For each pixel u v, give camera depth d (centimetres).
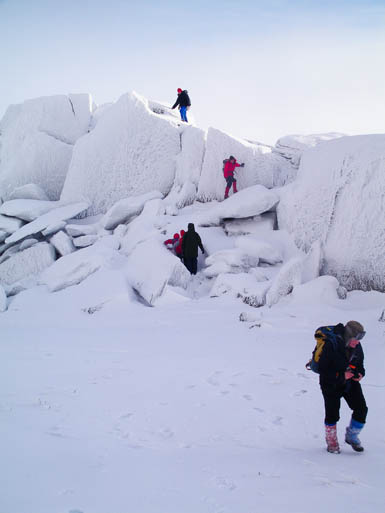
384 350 813
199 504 269
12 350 857
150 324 1099
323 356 428
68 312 1241
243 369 706
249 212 1595
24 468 308
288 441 449
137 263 1433
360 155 1385
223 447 420
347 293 1275
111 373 693
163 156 1989
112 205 1997
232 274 1310
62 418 473
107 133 2008
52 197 2264
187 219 1709
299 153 1883
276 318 1061
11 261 1706
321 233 1435
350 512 267
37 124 2316
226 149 1844
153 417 500
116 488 286
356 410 426
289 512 262
